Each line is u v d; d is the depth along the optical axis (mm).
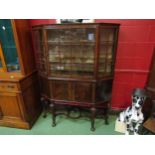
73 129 2145
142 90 1851
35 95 2336
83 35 1720
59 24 1616
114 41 1738
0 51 1920
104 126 2203
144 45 1951
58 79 1911
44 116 2424
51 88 2018
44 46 1794
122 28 1917
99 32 1553
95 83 1798
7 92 1930
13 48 1995
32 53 2203
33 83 2240
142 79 2158
